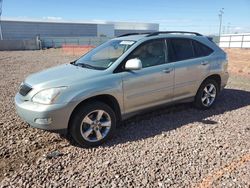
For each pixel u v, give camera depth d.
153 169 3.57
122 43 5.05
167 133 4.75
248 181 3.26
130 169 3.58
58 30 79.00
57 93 3.93
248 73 11.90
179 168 3.58
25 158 3.94
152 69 4.85
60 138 4.60
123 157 3.91
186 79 5.43
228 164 3.66
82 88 4.07
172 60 5.24
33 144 4.38
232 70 12.95
